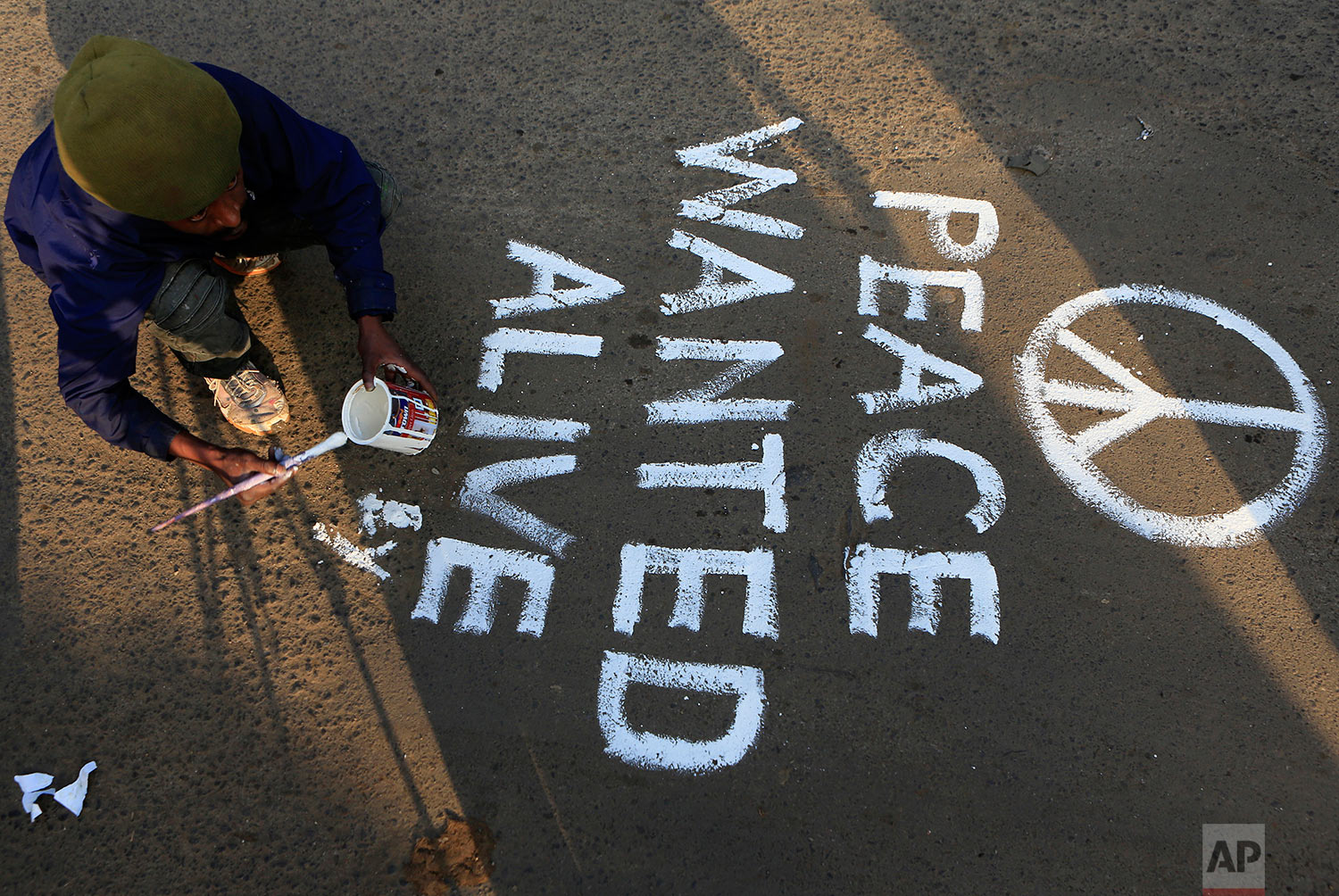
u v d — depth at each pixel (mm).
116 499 2508
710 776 2139
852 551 2377
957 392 2596
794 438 2543
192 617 2359
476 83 3246
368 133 3150
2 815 2158
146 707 2262
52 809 2164
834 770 2127
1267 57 3135
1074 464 2469
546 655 2283
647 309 2777
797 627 2291
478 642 2305
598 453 2547
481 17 3398
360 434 2279
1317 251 2756
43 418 2637
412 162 3082
